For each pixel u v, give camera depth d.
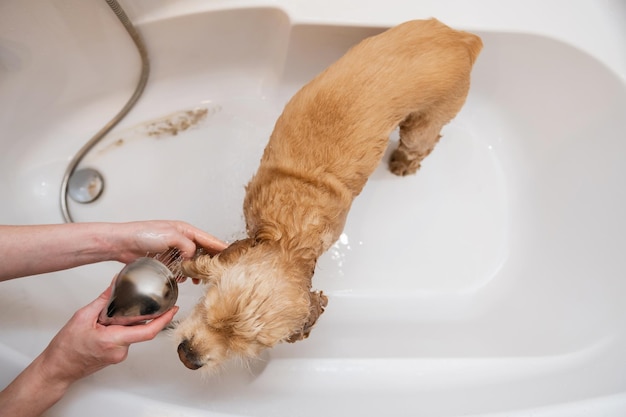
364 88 1.30
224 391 1.32
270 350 1.49
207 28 1.59
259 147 1.80
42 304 1.39
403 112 1.35
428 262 1.75
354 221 1.77
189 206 1.74
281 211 1.26
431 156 1.86
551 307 1.58
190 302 1.55
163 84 1.78
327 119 1.29
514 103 1.81
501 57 1.66
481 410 1.23
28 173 1.68
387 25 1.49
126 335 0.95
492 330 1.62
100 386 1.09
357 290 1.70
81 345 0.94
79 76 1.61
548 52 1.58
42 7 1.37
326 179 1.29
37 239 1.14
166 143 1.80
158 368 1.33
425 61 1.33
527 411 1.09
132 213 1.73
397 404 1.32
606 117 1.56
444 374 1.46
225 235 1.70
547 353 1.47
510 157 1.85
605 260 1.50
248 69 1.80
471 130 1.87
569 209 1.65
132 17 1.48
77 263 1.21
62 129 1.73
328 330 1.59
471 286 1.73
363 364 1.49
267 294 1.08
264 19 1.57
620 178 1.52
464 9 1.53
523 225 1.77
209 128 1.82
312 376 1.45
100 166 1.76
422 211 1.80
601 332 1.43
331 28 1.51
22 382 0.97
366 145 1.31
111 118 1.77
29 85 1.54
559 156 1.71
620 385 1.21
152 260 0.94
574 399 1.17
